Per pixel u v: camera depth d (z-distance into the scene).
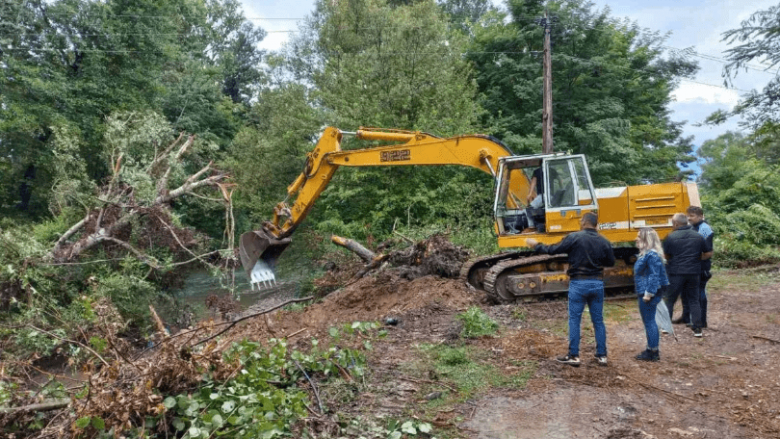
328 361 5.77
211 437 4.27
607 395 5.45
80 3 20.81
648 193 9.35
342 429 4.70
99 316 5.36
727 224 16.69
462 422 4.92
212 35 37.97
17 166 23.61
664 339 7.29
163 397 4.57
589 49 24.06
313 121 20.48
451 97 19.17
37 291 9.62
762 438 4.55
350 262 13.98
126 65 22.48
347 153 11.36
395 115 18.81
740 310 8.83
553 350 6.75
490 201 16.52
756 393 5.45
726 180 24.50
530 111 24.16
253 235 11.21
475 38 26.25
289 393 5.26
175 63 30.33
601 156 22.92
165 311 13.05
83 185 11.83
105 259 10.83
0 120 19.59
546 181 9.64
